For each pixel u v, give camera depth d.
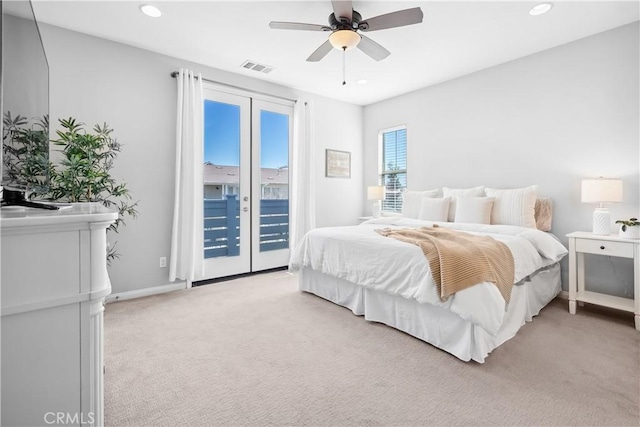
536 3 2.45
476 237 2.43
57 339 0.86
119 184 3.11
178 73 3.38
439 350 2.06
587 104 2.96
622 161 2.78
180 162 3.37
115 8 2.54
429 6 2.49
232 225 3.99
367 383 1.70
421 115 4.45
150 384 1.68
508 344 2.14
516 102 3.46
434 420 1.42
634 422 1.39
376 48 2.55
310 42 3.11
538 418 1.42
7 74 1.29
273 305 2.94
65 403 0.87
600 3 2.44
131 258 3.21
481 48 3.19
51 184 2.45
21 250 0.80
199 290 3.43
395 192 4.94
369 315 2.54
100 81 3.00
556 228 3.17
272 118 4.30
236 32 2.92
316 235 3.07
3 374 0.79
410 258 2.14
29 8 1.53
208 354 2.01
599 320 2.55
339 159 5.06
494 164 3.66
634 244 2.36
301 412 1.47
